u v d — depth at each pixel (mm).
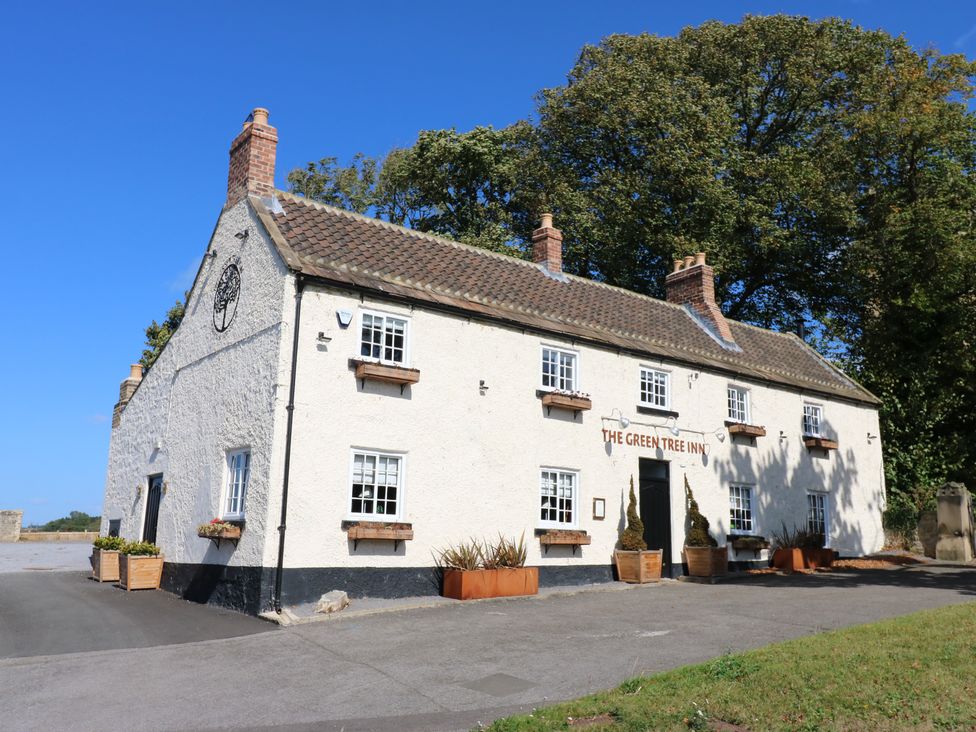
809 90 34250
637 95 31359
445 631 11570
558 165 33625
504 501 16359
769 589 16266
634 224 31250
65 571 21219
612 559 17969
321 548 13688
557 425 17609
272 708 7984
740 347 23922
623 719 7078
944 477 27734
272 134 17406
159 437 19438
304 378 14055
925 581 17500
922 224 26203
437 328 15969
